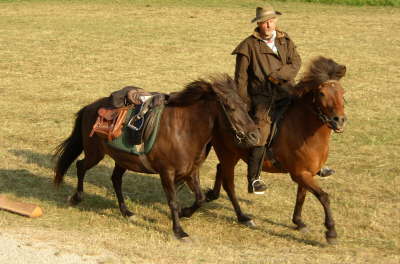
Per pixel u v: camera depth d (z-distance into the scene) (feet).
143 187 41.19
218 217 35.94
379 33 102.27
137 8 125.70
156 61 84.02
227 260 28.63
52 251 28.78
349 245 31.86
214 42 95.86
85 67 80.59
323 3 130.31
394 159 46.68
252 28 106.52
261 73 32.30
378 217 36.01
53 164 44.96
